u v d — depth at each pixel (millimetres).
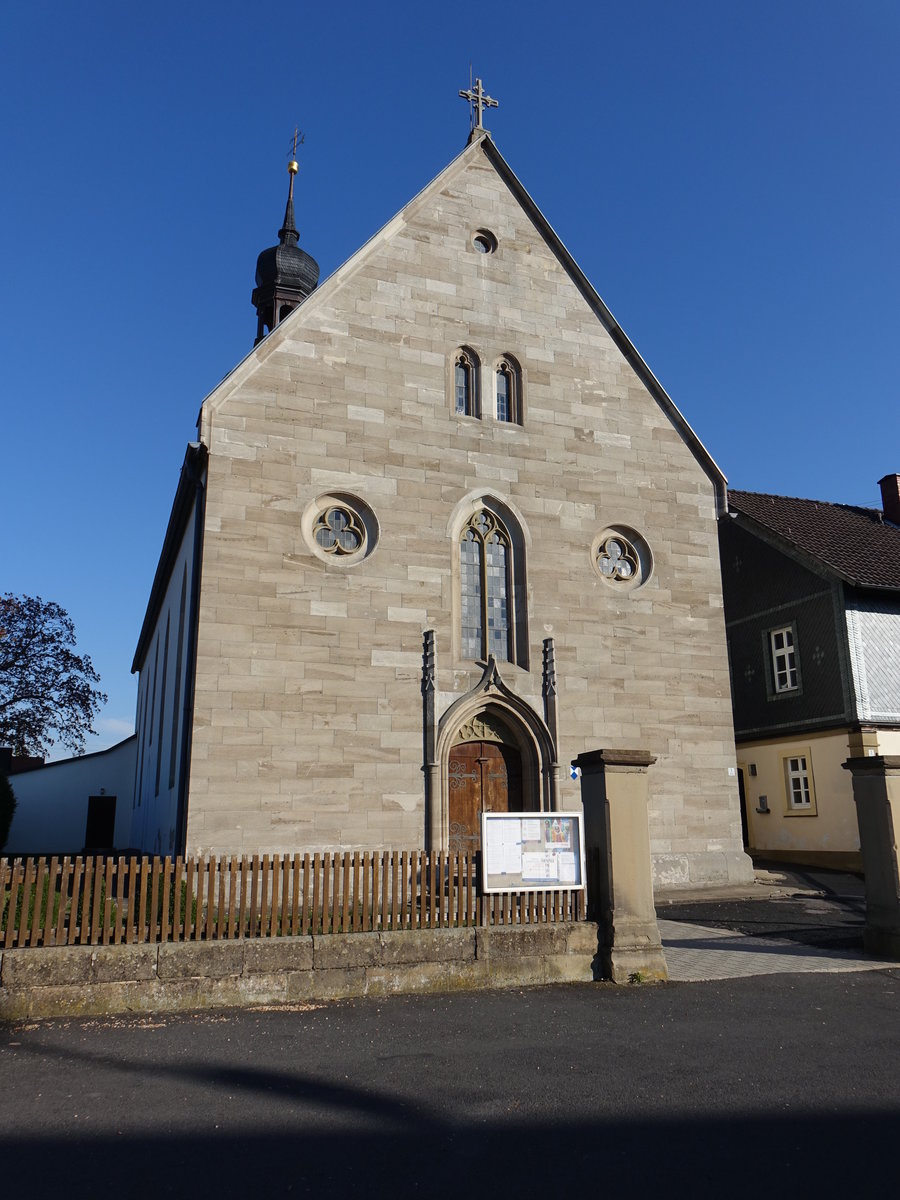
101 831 43219
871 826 13672
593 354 21953
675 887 19688
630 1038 8703
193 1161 5820
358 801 17250
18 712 43125
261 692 17031
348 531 18688
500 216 21828
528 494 20422
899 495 31578
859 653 25000
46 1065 7758
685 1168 5715
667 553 21500
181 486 19359
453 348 20484
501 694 18719
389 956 10461
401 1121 6496
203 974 9758
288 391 18594
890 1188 5434
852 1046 8531
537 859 11461
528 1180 5551
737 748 29031
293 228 29484
